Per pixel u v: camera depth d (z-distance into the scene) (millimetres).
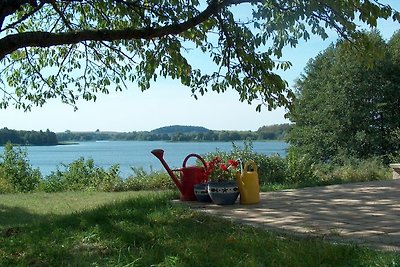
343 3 6359
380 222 6539
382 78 32062
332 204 8297
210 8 6867
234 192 8203
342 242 5375
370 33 31578
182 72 7855
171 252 5297
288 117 7930
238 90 7734
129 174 15633
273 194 9828
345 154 31750
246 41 7375
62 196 12477
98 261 5188
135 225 6723
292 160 15547
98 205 9305
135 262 5000
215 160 8617
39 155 36219
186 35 7770
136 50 8547
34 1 6621
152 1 7547
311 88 35000
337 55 32750
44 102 9406
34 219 8586
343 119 32281
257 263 4746
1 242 6289
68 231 6625
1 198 12156
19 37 6113
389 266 4406
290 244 5352
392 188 10820
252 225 6480
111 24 8727
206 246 5477
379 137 31422
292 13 6820
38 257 5516
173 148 46125
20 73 9328
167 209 7656
